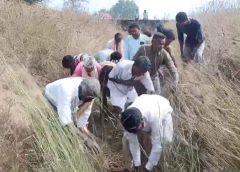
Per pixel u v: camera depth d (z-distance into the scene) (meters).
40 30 7.10
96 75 5.14
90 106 4.55
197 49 6.34
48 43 6.91
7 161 3.98
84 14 11.05
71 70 5.43
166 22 11.63
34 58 6.61
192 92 4.77
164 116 3.99
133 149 4.09
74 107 4.39
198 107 4.52
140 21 12.09
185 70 5.48
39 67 6.59
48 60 6.64
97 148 4.46
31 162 4.12
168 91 5.07
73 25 8.80
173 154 4.19
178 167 4.12
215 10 8.36
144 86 4.90
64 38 7.38
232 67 5.83
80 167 3.87
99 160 4.38
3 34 6.68
